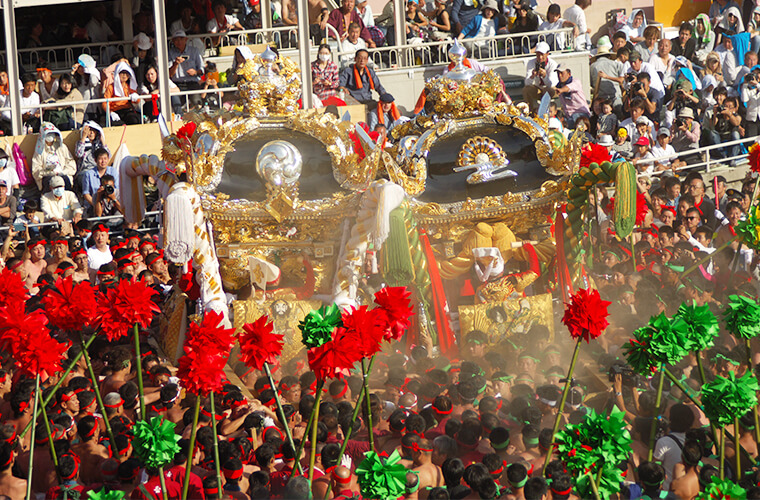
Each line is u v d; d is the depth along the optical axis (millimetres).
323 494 12484
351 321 11453
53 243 21969
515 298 20266
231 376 18328
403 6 35875
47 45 35000
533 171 20984
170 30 33500
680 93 34031
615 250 23578
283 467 12844
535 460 13453
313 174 19844
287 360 19344
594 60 36219
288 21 36406
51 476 13250
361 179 19562
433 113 21625
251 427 14016
